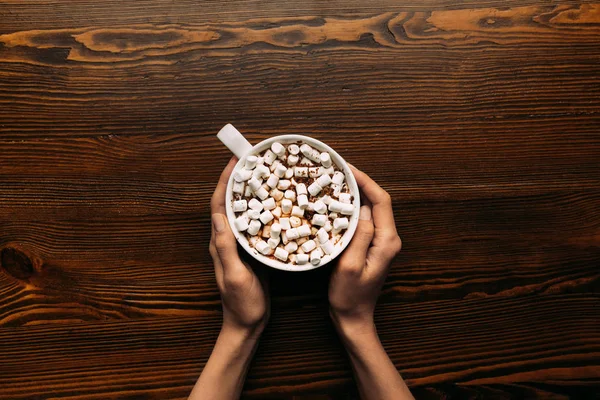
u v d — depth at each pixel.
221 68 0.55
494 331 0.56
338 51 0.55
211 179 0.55
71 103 0.55
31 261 0.55
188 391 0.55
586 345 0.56
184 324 0.55
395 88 0.55
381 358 0.50
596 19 0.56
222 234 0.47
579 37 0.56
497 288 0.56
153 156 0.54
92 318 0.55
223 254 0.47
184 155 0.55
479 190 0.55
